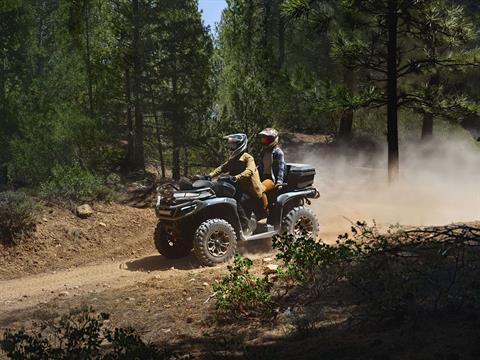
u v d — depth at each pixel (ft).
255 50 64.59
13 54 66.90
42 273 34.71
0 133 64.18
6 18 65.92
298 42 83.30
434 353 13.73
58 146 57.77
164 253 34.78
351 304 20.06
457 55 55.77
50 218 39.68
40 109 64.18
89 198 43.83
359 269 21.86
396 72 56.65
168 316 22.65
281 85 60.90
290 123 65.00
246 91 62.03
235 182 33.83
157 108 72.23
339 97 56.75
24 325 23.34
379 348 14.99
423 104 57.57
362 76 67.87
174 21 71.77
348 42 57.06
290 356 15.93
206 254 31.81
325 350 15.78
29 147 57.47
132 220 42.63
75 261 36.55
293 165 36.63
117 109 72.18
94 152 60.13
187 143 69.05
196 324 21.45
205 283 26.43
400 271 20.40
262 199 34.22
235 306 22.12
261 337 18.79
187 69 72.02
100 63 70.59
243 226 33.96
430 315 16.83
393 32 55.98
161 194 33.65
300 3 58.18
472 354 13.12
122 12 71.61
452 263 20.83
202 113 70.33
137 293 26.45
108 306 24.95
